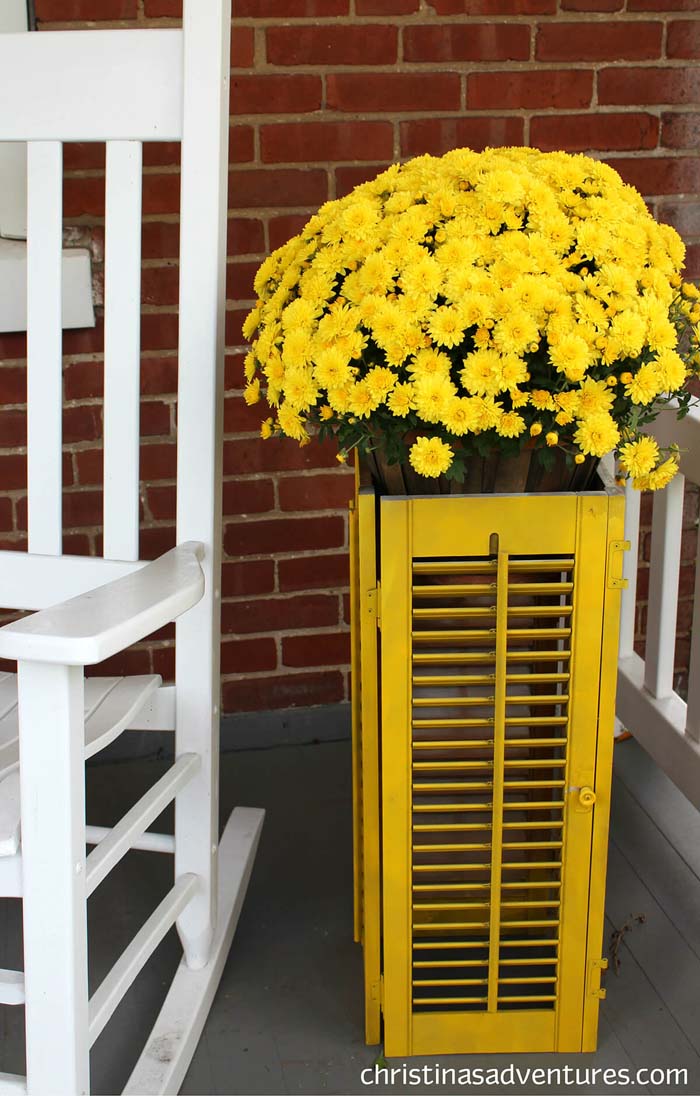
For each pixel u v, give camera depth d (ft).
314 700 5.81
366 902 3.67
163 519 5.44
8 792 2.95
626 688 5.35
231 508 5.47
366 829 3.62
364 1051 3.76
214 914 4.00
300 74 5.01
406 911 3.59
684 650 6.07
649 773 5.44
